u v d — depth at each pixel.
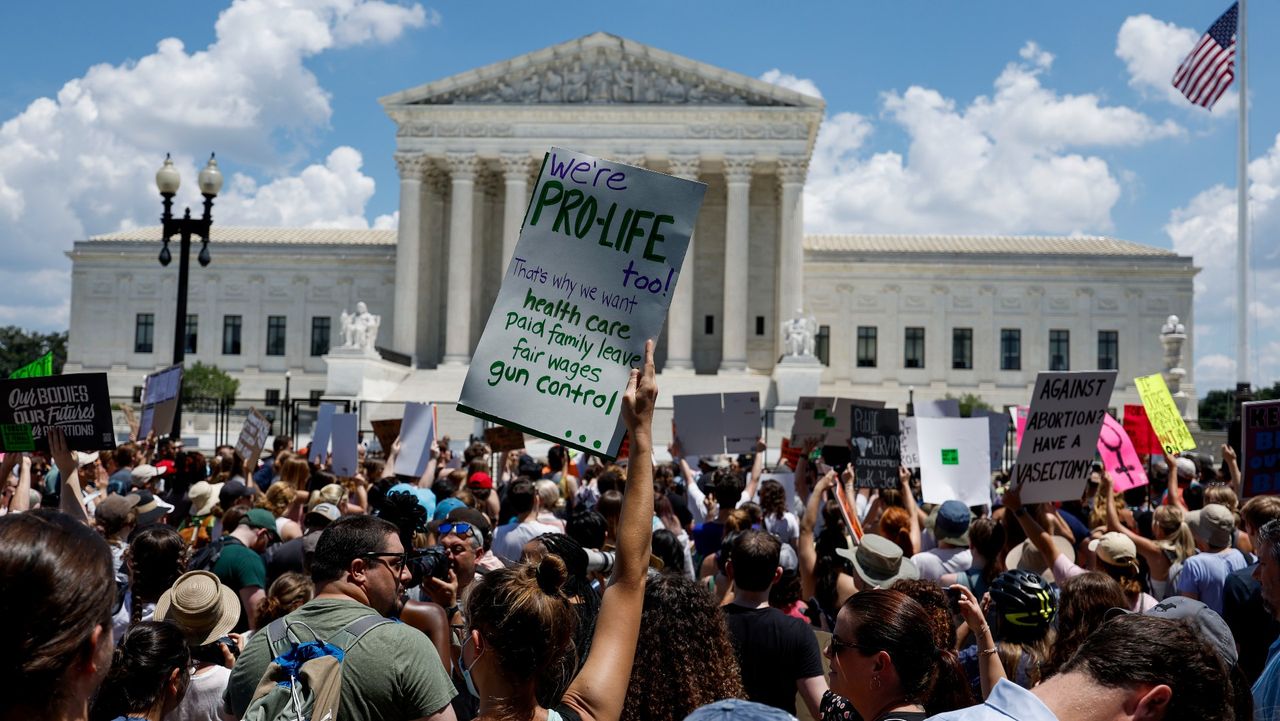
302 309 104.69
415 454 22.56
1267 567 8.14
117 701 6.92
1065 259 102.19
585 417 7.77
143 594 10.90
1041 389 14.04
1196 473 26.05
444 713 7.20
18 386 14.05
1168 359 70.75
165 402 25.70
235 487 16.64
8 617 3.94
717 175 98.88
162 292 105.62
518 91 90.12
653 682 7.62
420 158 89.25
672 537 12.48
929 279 102.94
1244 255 46.91
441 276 97.88
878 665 6.84
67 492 12.25
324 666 6.06
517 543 14.31
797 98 87.69
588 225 7.87
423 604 9.62
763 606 9.60
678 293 88.69
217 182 35.53
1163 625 5.09
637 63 89.62
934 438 17.80
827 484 14.33
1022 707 4.90
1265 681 7.66
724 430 24.72
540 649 5.87
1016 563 14.46
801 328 81.81
